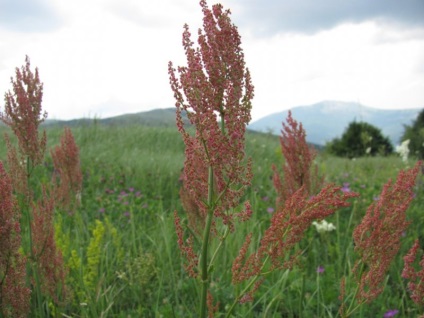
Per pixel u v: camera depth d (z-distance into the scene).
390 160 15.20
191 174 2.29
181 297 4.25
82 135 14.08
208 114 2.17
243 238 5.34
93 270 4.03
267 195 8.54
